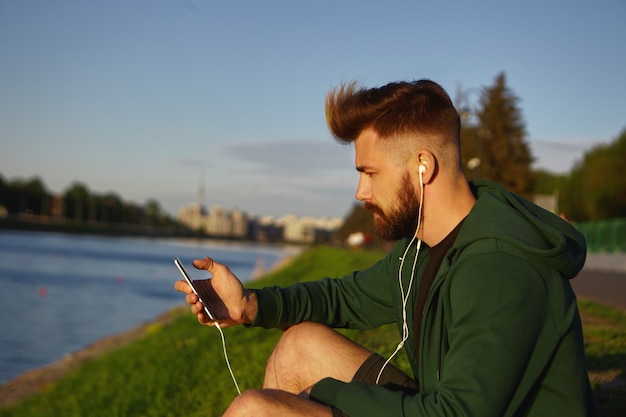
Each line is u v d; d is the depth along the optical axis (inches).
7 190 7401.6
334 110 92.5
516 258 80.1
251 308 105.9
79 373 542.9
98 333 1013.2
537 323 78.9
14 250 3440.0
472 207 89.7
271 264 4215.1
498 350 76.7
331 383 87.4
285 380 105.8
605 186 1979.6
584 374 83.8
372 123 90.3
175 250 6210.6
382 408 81.4
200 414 228.4
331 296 112.7
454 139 90.3
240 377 252.2
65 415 368.8
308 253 2257.6
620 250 1323.8
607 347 207.8
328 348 103.6
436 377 87.0
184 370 321.1
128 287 1807.3
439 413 77.2
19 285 1660.9
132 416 272.1
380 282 111.8
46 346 876.0
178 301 1531.7
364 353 103.4
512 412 80.2
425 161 88.7
